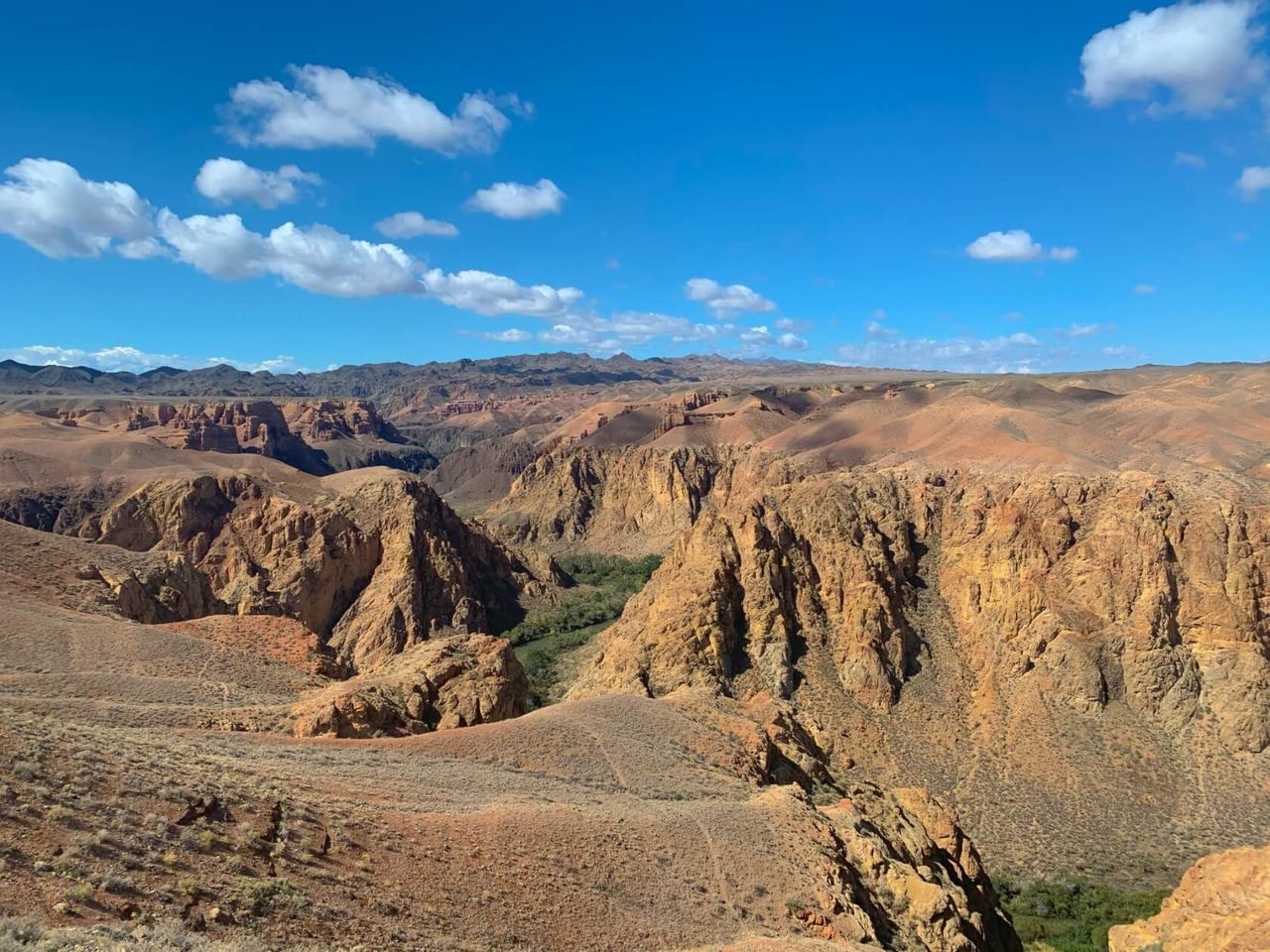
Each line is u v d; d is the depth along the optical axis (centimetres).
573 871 3056
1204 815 7025
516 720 5059
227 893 2041
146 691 4812
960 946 3769
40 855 1867
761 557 9606
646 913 2975
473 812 3291
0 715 2583
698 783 4522
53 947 1491
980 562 9381
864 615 9094
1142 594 8425
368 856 2591
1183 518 8756
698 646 8838
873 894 3900
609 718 5278
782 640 9025
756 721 5978
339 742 4203
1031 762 7731
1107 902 6181
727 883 3403
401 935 2234
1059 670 8256
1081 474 9912
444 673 5603
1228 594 8306
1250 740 7519
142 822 2181
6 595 6334
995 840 7031
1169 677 7994
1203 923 4381
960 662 8931
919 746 8100
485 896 2652
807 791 5119
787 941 2938
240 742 3834
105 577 7969
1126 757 7606
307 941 2003
